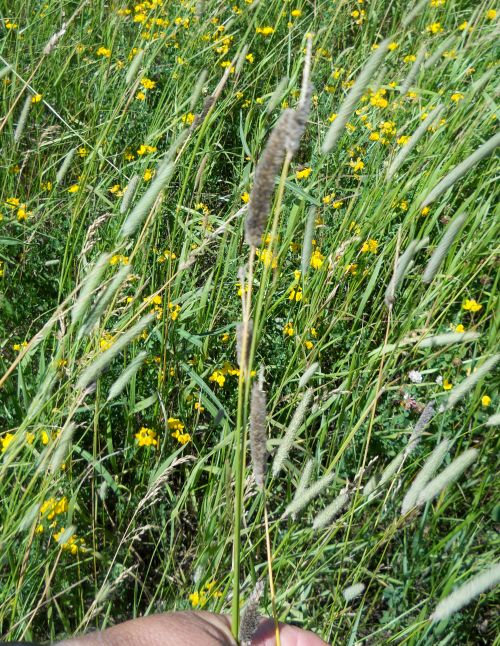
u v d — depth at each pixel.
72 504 2.45
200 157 4.43
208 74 5.34
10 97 4.60
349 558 2.58
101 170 4.38
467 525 2.69
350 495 2.38
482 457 3.04
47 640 2.53
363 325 3.74
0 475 2.13
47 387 2.30
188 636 1.02
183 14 5.85
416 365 3.57
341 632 2.61
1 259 3.87
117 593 2.68
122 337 1.98
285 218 4.11
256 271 3.62
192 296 3.58
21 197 4.27
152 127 4.61
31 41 5.36
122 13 5.54
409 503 1.92
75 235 3.89
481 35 5.54
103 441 3.19
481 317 3.86
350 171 4.59
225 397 3.46
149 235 3.65
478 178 4.35
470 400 3.23
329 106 5.10
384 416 3.25
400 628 2.64
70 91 5.29
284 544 2.56
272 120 5.06
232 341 3.51
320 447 2.93
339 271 3.57
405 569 2.71
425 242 2.09
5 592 2.29
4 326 3.57
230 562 2.60
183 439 3.01
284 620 2.40
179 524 2.86
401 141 4.26
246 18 5.98
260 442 1.24
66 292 3.62
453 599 1.45
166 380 3.27
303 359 3.35
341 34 6.12
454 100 4.83
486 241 3.69
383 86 4.99
